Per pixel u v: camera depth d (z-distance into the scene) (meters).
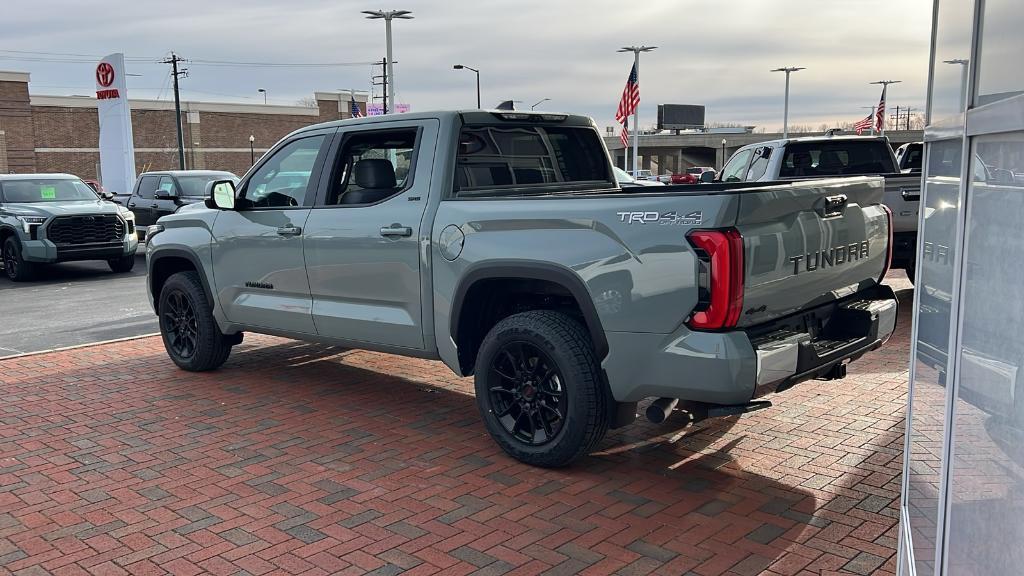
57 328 9.91
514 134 5.58
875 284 5.13
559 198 4.41
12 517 4.16
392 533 3.90
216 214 6.57
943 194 1.68
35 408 6.10
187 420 5.74
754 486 4.41
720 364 3.85
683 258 3.92
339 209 5.61
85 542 3.86
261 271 6.21
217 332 6.88
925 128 1.95
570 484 4.48
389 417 5.76
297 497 4.35
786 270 4.14
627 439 5.21
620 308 4.16
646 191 5.07
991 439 1.26
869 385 6.33
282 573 3.53
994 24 1.29
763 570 3.49
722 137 107.44
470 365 5.11
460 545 3.77
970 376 1.39
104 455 5.05
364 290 5.50
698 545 3.73
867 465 4.67
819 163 10.44
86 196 16.36
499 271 4.64
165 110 68.19
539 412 4.67
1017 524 1.14
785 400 5.97
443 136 5.14
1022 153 1.13
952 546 1.50
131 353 7.98
